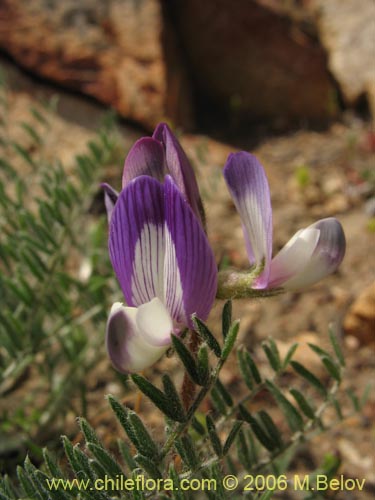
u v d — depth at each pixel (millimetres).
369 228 148
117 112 173
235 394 109
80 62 174
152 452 48
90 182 102
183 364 47
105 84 173
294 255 53
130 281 52
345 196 161
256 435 66
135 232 51
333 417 108
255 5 193
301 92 196
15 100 167
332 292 131
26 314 91
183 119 183
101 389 105
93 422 99
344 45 208
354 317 121
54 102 120
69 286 93
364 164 175
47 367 102
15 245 89
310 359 114
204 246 48
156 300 49
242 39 192
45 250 85
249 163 51
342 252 55
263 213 51
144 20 178
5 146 108
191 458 50
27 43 173
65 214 99
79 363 95
